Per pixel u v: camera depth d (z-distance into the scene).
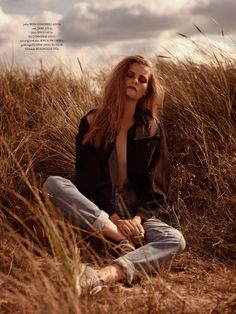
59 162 4.52
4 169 4.16
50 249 3.28
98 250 3.39
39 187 4.00
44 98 5.17
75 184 3.47
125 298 2.66
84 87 5.54
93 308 2.48
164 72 5.38
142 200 3.43
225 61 5.12
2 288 2.71
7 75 5.73
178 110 4.74
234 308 2.55
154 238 3.16
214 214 3.88
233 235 3.65
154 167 3.45
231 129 4.49
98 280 2.70
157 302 2.57
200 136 4.39
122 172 3.40
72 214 3.21
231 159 4.27
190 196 4.10
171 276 3.07
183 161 4.45
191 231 3.68
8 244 3.23
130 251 3.04
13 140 4.59
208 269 3.24
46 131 4.78
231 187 4.14
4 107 5.12
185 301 2.66
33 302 2.42
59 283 2.49
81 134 3.44
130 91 3.34
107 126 3.36
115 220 3.23
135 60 3.37
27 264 2.89
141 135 3.39
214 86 4.88
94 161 3.38
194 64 5.23
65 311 2.24
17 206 3.71
